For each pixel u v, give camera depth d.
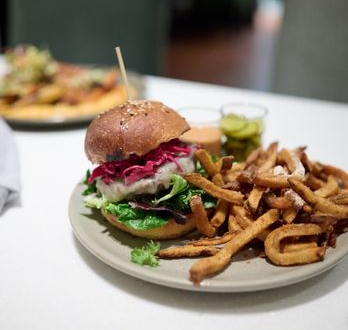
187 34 2.29
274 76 0.93
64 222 0.33
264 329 0.22
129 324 0.23
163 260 0.26
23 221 0.33
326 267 0.25
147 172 0.29
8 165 0.37
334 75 0.81
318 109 0.60
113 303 0.24
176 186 0.28
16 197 0.36
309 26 0.80
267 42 2.15
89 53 1.08
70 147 0.47
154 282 0.24
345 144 0.48
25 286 0.25
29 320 0.23
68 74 0.70
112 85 0.62
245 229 0.26
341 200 0.29
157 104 0.31
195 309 0.24
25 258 0.28
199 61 1.79
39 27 1.06
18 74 0.67
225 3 2.53
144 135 0.29
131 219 0.28
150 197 0.29
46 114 0.54
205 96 0.64
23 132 0.51
